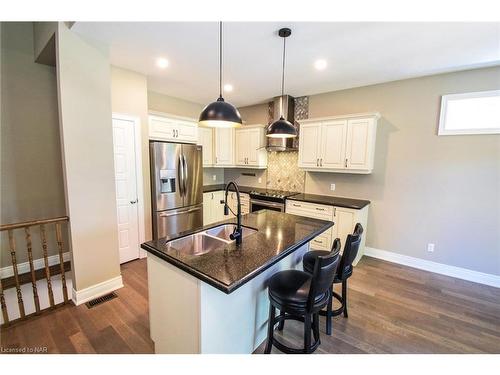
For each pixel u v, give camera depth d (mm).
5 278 2852
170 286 1560
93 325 2090
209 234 2100
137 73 3234
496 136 2803
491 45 2305
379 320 2244
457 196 3074
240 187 5223
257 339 1909
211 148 4965
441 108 3094
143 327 2072
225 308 1549
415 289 2801
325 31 2113
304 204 3807
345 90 3844
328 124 3686
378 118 3521
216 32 2154
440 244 3225
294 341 1986
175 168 3678
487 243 2934
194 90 4043
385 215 3607
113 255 2625
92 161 2383
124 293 2588
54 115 3105
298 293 1611
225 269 1366
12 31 2742
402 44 2320
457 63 2742
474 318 2287
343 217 3412
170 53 2619
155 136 3580
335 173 4027
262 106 4891
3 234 2867
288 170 4633
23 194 2965
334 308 2424
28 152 2961
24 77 2859
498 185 2832
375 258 3707
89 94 2312
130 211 3377
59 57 2105
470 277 3041
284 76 3266
